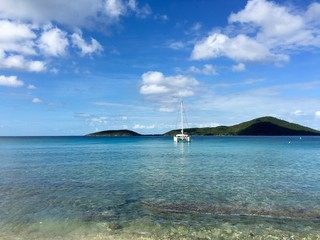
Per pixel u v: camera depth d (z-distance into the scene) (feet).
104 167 142.10
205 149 302.25
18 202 71.26
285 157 195.21
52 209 65.31
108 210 64.75
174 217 59.82
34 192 82.53
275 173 116.88
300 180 100.01
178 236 49.52
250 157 196.13
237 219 58.39
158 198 75.20
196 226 54.34
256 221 57.16
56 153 250.98
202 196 77.05
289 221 57.11
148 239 48.21
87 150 300.61
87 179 104.58
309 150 271.69
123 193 81.10
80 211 63.87
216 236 49.44
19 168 138.21
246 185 91.25
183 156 210.18
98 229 52.90
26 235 49.96
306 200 72.54
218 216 60.29
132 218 59.11
